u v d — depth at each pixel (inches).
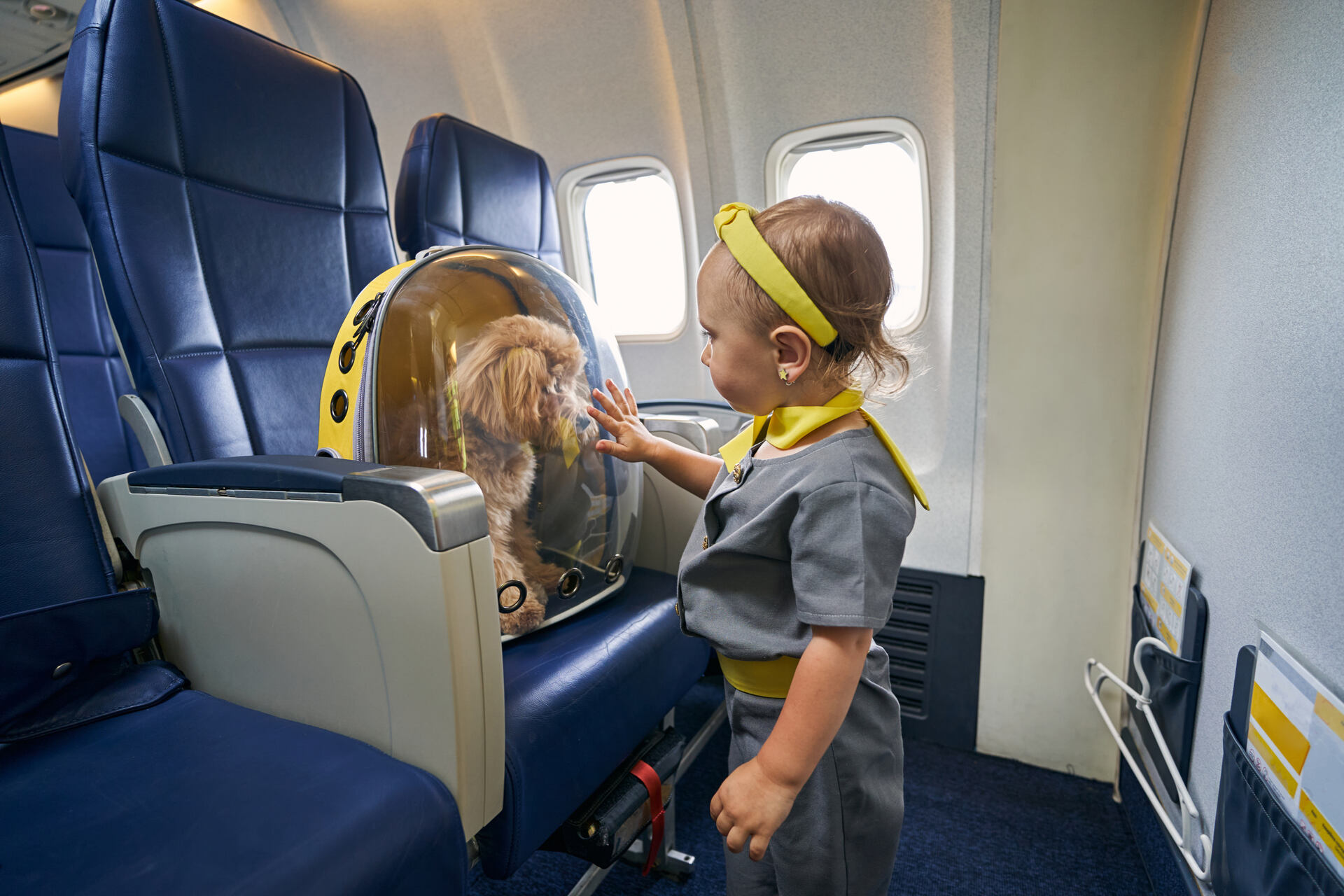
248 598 30.0
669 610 40.8
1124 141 53.2
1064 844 53.7
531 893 47.8
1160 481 51.1
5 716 27.5
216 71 40.8
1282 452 31.1
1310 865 26.1
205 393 38.3
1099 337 56.6
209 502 30.0
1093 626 60.7
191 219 39.3
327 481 25.7
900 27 56.2
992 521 62.8
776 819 24.1
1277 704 30.0
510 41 70.7
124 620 31.7
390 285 33.9
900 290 65.0
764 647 26.8
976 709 65.6
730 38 61.2
